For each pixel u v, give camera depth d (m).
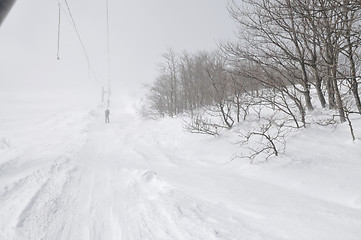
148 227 3.40
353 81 6.10
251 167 6.49
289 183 5.30
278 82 8.08
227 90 10.61
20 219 3.71
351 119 6.91
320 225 3.40
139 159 8.59
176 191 4.83
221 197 4.60
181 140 10.88
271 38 7.82
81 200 4.57
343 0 4.12
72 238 3.21
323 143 6.39
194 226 3.37
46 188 5.22
